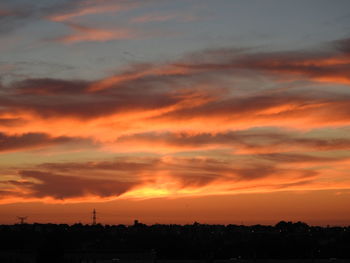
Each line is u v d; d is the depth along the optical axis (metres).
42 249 155.12
